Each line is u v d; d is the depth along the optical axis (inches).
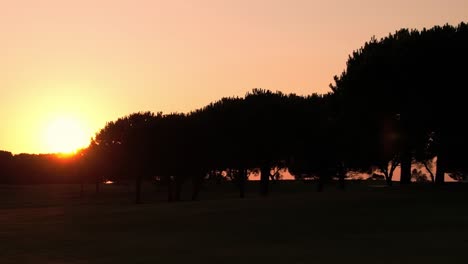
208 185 4680.1
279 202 1739.7
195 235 1086.4
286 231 1093.8
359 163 2534.5
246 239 1002.7
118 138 3496.6
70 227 1315.2
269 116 3075.8
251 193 3917.3
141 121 3503.9
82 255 856.9
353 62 2117.4
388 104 1914.4
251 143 3097.9
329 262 719.1
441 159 2078.0
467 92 1793.8
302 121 3080.7
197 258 794.2
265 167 3235.7
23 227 1338.6
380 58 1918.1
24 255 870.4
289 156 3267.7
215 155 3230.8
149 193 4473.4
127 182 5787.4
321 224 1179.9
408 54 1856.5
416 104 1862.7
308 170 3262.8
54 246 973.2
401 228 1065.5
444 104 1823.3
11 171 6402.6
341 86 2102.6
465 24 1951.3
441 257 724.0
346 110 2074.3
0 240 1071.6
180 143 3225.9
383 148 2118.6
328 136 2999.5
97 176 4148.6
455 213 1284.4
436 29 1947.6
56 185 5738.2
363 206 1494.8
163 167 3314.5
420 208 1407.5
